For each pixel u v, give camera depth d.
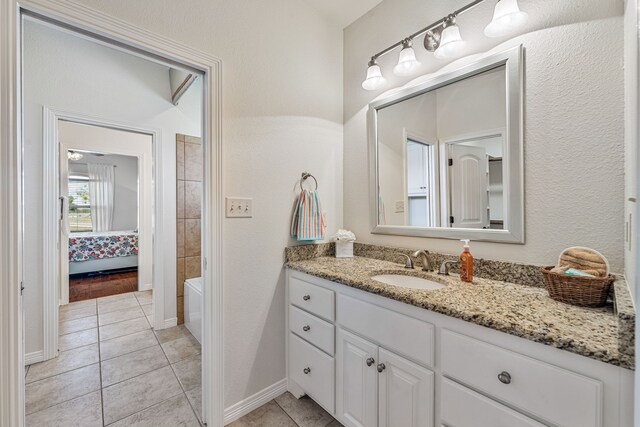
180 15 1.32
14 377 0.96
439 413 0.98
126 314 2.95
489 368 0.84
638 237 0.51
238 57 1.51
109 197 5.18
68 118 2.21
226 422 1.46
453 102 1.45
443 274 1.38
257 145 1.59
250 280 1.57
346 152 2.04
